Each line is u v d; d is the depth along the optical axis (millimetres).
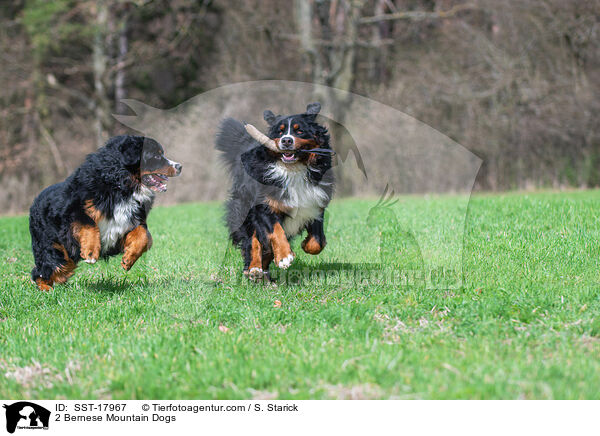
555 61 21688
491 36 22938
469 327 4516
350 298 5625
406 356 3883
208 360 3949
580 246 6828
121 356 4062
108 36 25391
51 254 5910
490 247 7016
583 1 20484
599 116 20453
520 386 3479
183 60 27188
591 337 4324
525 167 21359
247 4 24062
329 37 22375
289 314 5012
